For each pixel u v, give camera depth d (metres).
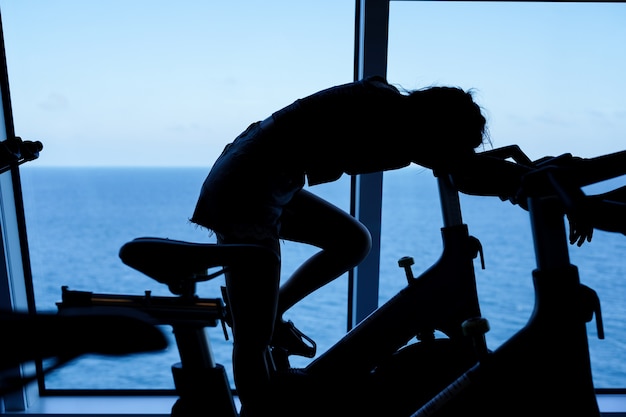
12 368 0.75
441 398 1.30
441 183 1.59
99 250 23.06
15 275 2.57
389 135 1.48
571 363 1.22
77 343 0.75
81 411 2.51
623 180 5.65
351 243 1.81
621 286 15.62
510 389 1.25
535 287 1.24
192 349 1.31
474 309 1.60
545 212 1.20
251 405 1.59
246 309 1.53
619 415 2.47
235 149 1.59
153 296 1.26
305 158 1.54
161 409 2.53
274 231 1.61
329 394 1.62
